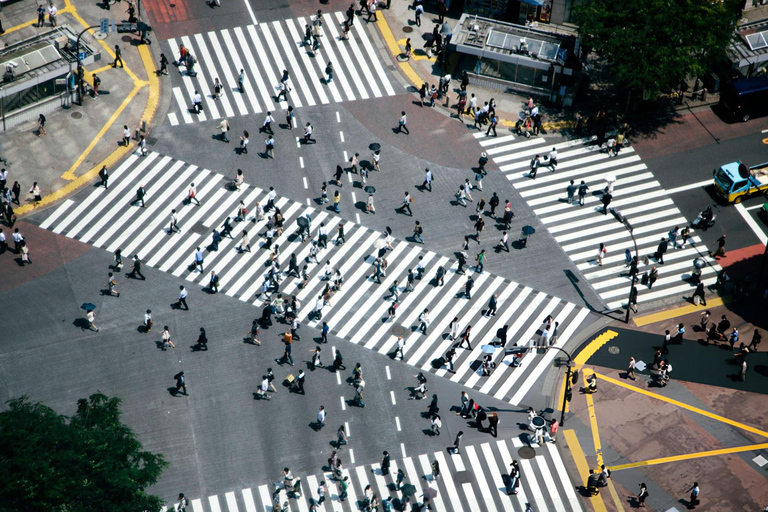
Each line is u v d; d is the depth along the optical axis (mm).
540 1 86375
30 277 71375
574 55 82188
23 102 79312
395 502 61188
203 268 72312
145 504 53594
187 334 68688
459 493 61781
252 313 70000
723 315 69625
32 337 68125
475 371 67625
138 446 55500
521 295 71562
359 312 70250
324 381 66562
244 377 66562
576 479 62812
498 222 75625
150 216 75250
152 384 66000
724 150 80000
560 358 68625
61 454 51125
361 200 76625
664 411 66125
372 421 64750
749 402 66688
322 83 84250
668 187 77938
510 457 63594
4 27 85500
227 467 62344
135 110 81750
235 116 81812
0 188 75312
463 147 80375
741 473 63156
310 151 79562
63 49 81312
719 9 76750
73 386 65625
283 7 89500
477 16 86688
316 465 62594
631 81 76750
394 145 80188
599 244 74750
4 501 49281
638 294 72188
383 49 86938
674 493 62281
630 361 68062
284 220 75125
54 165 77750
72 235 73812
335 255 73250
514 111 83250
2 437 50875
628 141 80750
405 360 67938
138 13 87312
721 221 76062
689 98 83375
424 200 76750
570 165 79438
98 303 70062
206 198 76438
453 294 71438
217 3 89500
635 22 76875
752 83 80688
